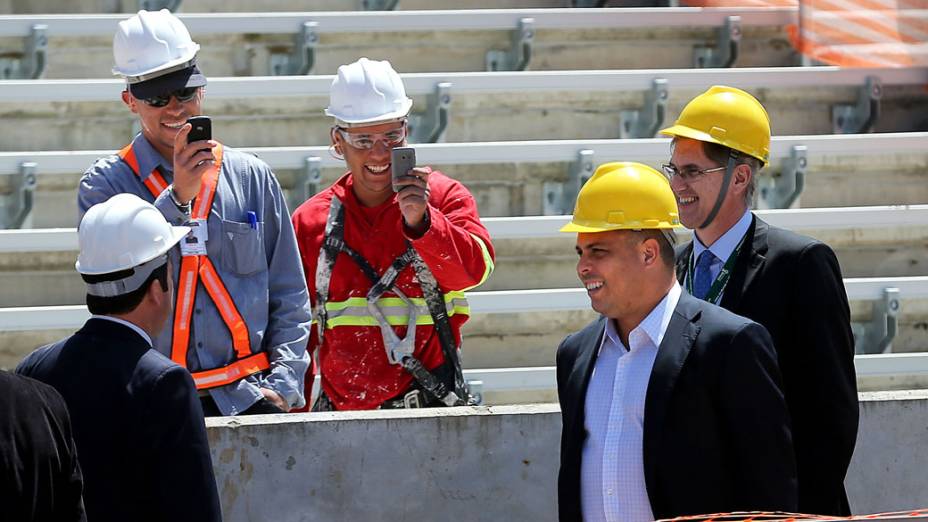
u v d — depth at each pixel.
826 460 15.94
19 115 27.62
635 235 14.39
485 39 30.92
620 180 14.54
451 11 30.30
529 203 28.69
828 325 15.99
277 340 19.48
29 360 14.13
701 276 16.86
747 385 13.98
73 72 29.20
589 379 14.80
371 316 20.14
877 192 30.33
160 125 19.30
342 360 20.22
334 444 19.33
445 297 20.28
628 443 14.28
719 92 17.08
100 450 13.45
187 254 18.86
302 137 28.73
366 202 20.41
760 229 16.66
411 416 19.56
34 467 11.58
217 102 28.17
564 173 28.78
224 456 18.92
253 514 19.06
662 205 14.48
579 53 31.42
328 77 28.45
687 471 13.97
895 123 32.06
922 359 27.08
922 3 31.48
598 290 14.52
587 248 14.55
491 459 19.77
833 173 30.02
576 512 14.66
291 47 29.94
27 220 26.52
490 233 27.25
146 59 19.19
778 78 30.66
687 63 32.03
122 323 14.05
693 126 16.75
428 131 29.20
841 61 31.38
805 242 16.31
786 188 29.53
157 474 13.41
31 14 30.50
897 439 20.38
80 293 26.30
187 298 18.89
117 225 14.06
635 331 14.45
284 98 28.53
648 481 14.04
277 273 19.66
